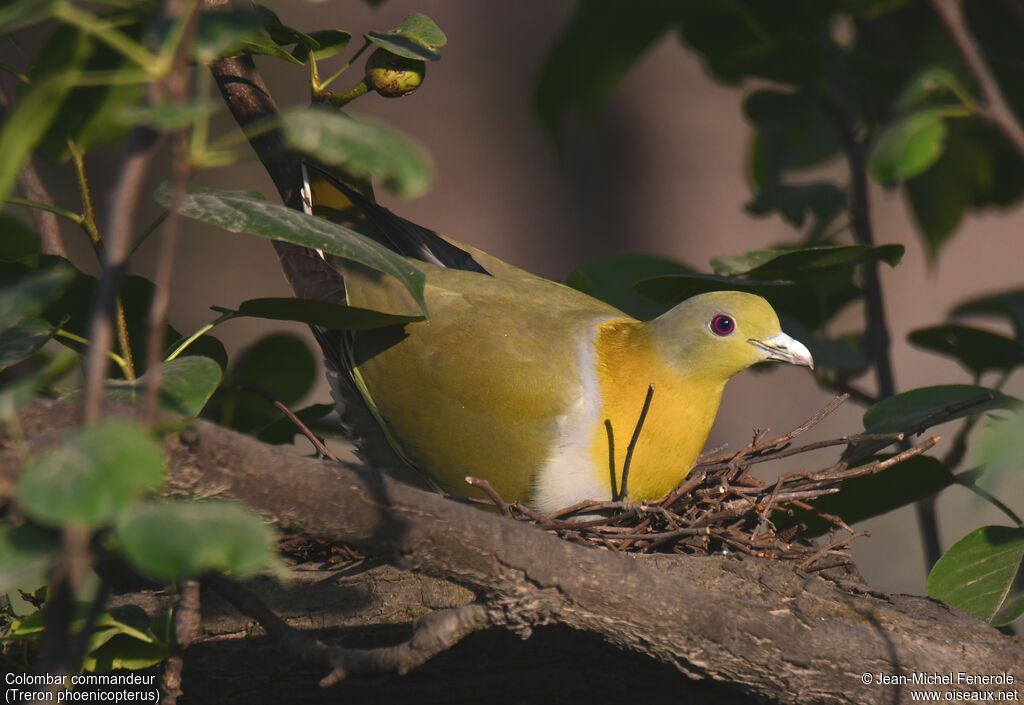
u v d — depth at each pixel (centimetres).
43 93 329
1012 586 638
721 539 704
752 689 566
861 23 977
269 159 840
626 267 953
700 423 823
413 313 836
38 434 405
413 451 829
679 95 1988
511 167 2000
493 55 2022
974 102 486
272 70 1961
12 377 707
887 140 484
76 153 576
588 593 533
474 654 618
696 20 940
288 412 745
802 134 1030
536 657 616
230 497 460
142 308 693
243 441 454
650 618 545
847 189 952
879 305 919
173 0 358
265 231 489
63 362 360
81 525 291
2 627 619
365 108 1997
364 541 496
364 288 855
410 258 912
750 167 1096
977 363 852
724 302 814
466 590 610
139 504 318
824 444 732
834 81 910
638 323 838
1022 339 945
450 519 500
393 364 830
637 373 809
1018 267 1966
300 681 618
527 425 798
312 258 820
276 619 513
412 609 614
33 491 292
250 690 621
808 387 1844
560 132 1010
